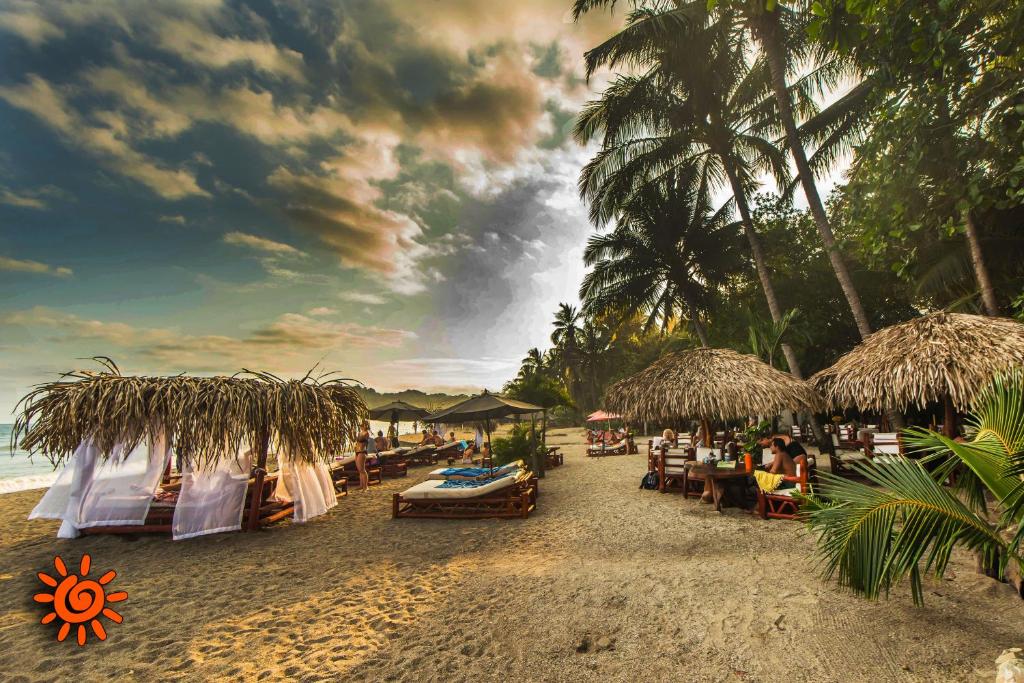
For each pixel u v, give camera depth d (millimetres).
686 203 20312
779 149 17266
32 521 8523
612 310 23109
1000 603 3713
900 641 3268
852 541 3186
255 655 3617
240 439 7199
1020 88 5414
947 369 6820
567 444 27859
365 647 3699
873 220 7852
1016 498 2678
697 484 9273
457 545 6590
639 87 15922
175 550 6547
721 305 23062
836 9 4680
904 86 6262
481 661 3398
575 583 4859
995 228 10430
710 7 4426
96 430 6688
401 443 24922
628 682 3035
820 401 9125
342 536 7227
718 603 4156
